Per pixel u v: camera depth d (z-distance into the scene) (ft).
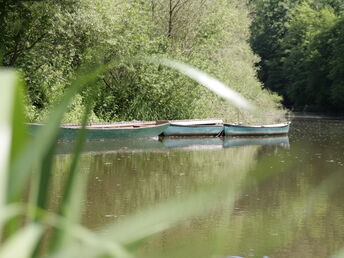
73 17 59.72
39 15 55.11
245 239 25.25
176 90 78.89
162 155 58.59
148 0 83.25
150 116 80.12
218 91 2.14
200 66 80.23
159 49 76.89
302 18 189.78
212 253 2.45
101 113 76.64
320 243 25.13
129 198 34.58
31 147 1.66
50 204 28.30
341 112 163.12
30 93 60.85
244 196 36.11
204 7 85.15
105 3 66.85
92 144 66.64
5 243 1.53
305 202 2.74
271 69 198.18
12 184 1.56
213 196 2.19
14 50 58.23
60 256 1.66
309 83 168.45
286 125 87.15
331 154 60.64
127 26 70.79
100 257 1.68
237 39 109.50
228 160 55.01
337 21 163.22
